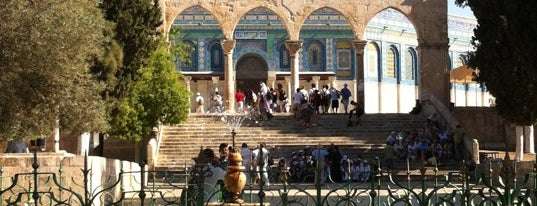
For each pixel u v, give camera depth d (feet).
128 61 142.92
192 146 166.71
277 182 138.41
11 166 100.37
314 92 184.34
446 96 189.98
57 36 96.22
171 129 171.01
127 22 142.20
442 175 133.28
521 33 132.67
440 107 176.04
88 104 105.09
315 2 191.93
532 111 136.26
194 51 239.71
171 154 164.25
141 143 166.20
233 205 77.71
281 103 194.08
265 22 239.71
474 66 139.23
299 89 176.24
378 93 242.78
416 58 252.21
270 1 191.93
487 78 137.49
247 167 133.49
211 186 83.56
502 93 136.67
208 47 239.91
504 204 65.77
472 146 153.89
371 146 163.63
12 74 95.96
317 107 183.93
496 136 180.24
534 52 131.95
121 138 158.51
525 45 132.26
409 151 155.74
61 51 96.94
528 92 134.72
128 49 142.82
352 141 167.63
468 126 180.75
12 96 96.63
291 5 191.93
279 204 85.92
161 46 163.32
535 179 67.10
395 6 191.52
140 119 159.43
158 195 115.03
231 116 174.60
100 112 107.55
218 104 195.31
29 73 96.94
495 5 134.62
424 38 191.11
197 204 70.74
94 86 106.73
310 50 241.14
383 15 243.81
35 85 97.71
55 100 99.86
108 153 177.06
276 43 239.91
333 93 188.65
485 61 136.98
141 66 146.92
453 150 160.97
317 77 238.48
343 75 240.94
